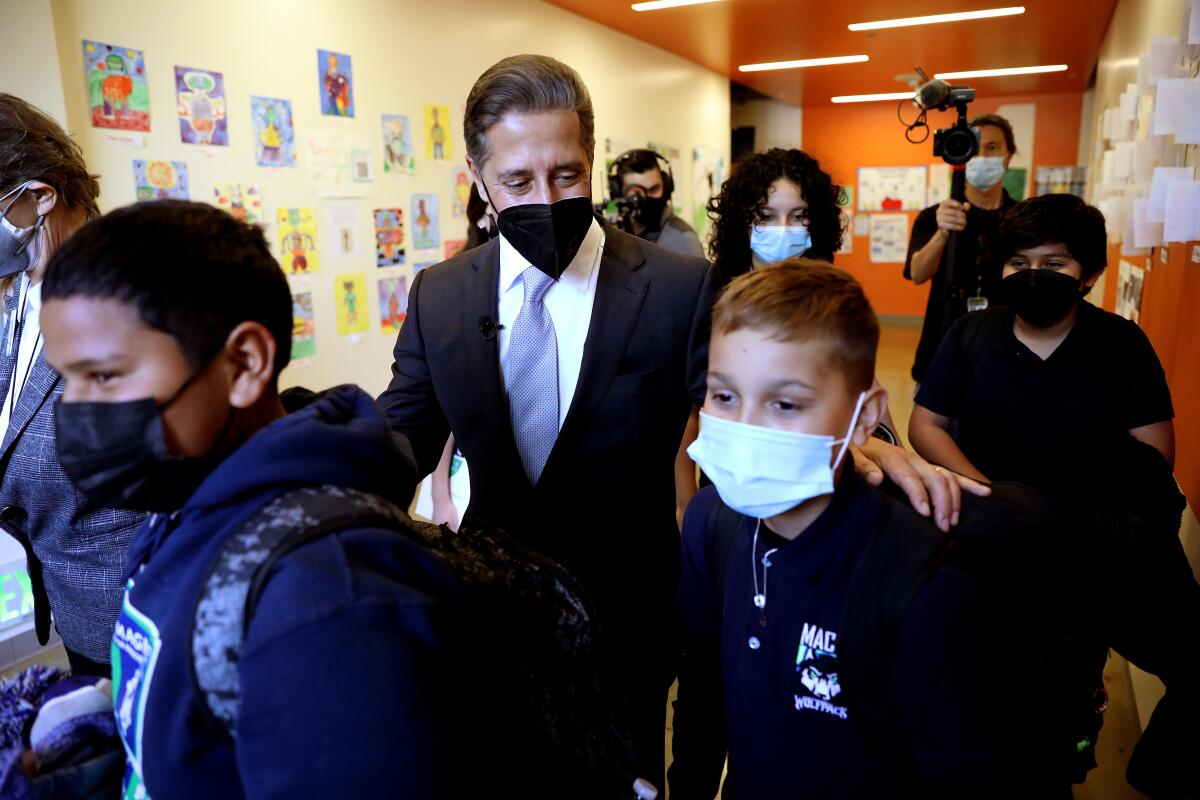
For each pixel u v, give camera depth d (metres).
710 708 1.15
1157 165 2.95
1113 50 6.16
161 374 0.64
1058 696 1.01
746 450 0.88
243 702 0.57
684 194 8.14
